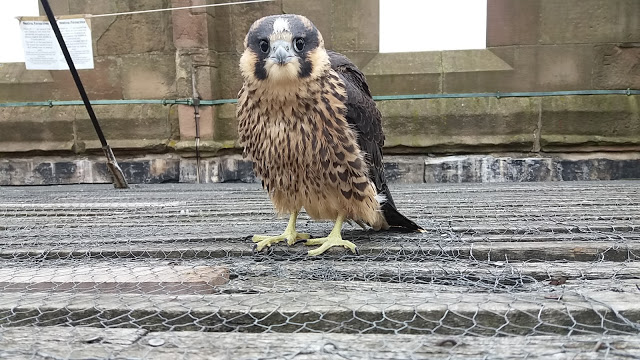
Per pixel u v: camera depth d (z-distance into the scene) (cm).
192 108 143
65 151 149
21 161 150
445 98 144
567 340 27
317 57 46
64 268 46
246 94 50
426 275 43
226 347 27
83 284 40
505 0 141
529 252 50
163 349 27
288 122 48
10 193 118
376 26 146
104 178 149
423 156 145
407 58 147
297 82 45
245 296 36
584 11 138
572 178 141
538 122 141
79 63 141
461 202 89
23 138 150
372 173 54
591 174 141
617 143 139
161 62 146
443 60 146
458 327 32
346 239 57
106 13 145
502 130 143
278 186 53
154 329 33
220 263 48
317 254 51
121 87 148
